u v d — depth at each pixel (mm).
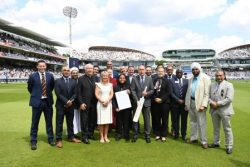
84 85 8469
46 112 8055
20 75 52906
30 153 7277
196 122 8477
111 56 107312
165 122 8758
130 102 8766
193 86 8320
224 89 7609
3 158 6863
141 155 7160
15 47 56688
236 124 11422
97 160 6730
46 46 80000
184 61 122188
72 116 8453
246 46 120625
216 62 102750
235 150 7676
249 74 88000
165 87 8852
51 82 8047
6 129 10195
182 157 7023
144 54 120812
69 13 59344
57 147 7871
